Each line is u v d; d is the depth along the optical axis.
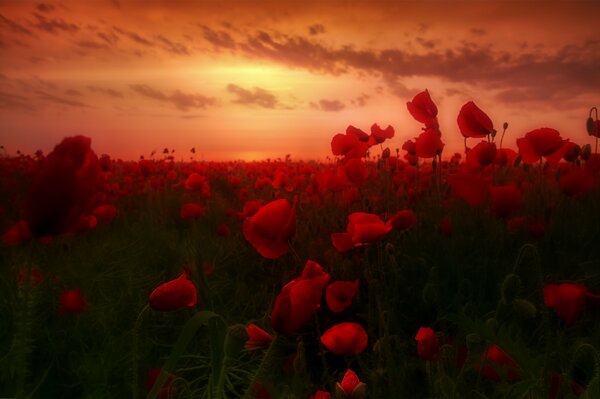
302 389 1.82
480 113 2.86
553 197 4.16
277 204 1.57
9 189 5.41
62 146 0.90
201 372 2.17
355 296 2.59
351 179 3.22
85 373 1.99
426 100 3.07
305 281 1.17
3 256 2.94
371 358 1.98
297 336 2.38
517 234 3.41
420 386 1.90
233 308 2.74
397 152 4.93
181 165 9.21
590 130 3.63
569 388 1.31
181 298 1.27
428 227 3.64
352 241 1.99
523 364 1.47
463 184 2.89
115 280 3.00
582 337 1.94
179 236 4.44
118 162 10.08
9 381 1.56
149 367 2.07
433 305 2.44
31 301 1.41
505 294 1.44
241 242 3.90
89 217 2.91
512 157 4.26
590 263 2.90
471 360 1.65
